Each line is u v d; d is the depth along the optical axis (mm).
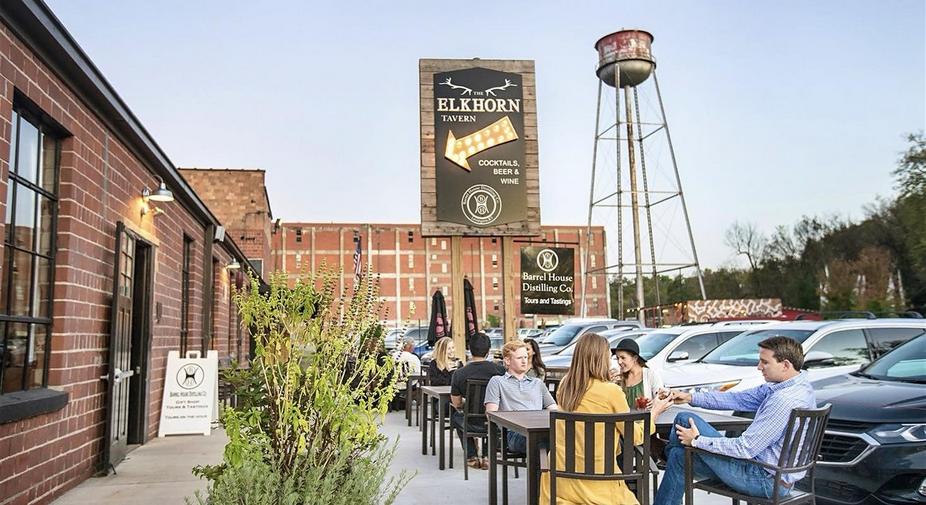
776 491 4477
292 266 74000
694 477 5055
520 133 13141
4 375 5641
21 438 5648
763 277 61312
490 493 6176
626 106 35156
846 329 8992
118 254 7781
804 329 9266
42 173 6418
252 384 4598
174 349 11578
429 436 10906
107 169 7809
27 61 5703
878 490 5406
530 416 5902
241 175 30125
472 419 7691
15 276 5836
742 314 24953
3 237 5336
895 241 47406
